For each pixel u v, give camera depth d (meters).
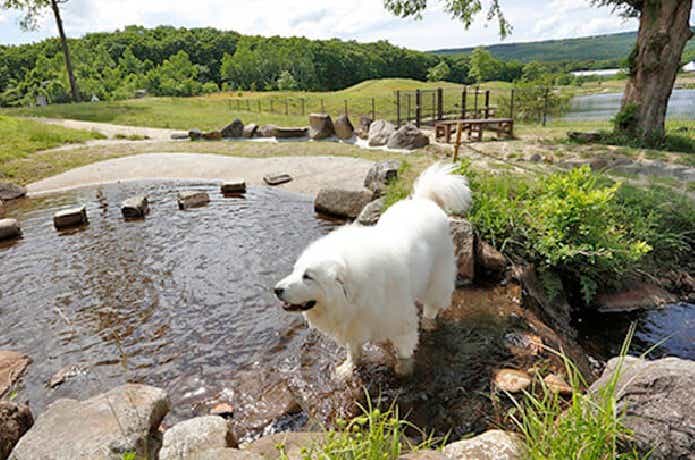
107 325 4.54
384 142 15.22
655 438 2.08
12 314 4.80
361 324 3.27
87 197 9.87
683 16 12.27
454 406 3.22
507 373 3.47
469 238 5.02
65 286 5.46
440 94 21.09
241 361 3.88
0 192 9.94
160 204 9.12
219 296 5.07
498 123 14.43
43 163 12.51
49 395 3.53
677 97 37.22
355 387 3.48
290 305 3.06
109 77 77.62
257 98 37.62
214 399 3.42
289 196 9.48
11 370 3.81
